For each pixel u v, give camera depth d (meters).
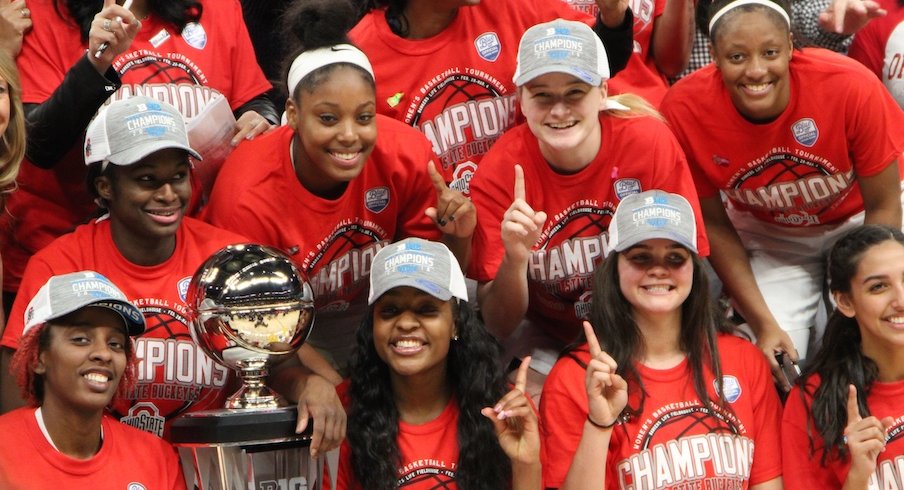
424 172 4.24
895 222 4.53
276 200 4.11
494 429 3.92
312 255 4.16
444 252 3.92
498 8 4.58
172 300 3.87
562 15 4.61
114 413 3.83
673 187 4.25
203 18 4.53
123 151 3.74
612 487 3.90
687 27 5.09
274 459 3.48
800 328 4.75
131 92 4.34
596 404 3.74
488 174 4.32
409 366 3.86
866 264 3.92
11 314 3.80
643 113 4.30
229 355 3.51
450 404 3.99
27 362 3.49
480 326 3.99
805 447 3.98
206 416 3.41
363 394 3.94
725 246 4.66
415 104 4.55
